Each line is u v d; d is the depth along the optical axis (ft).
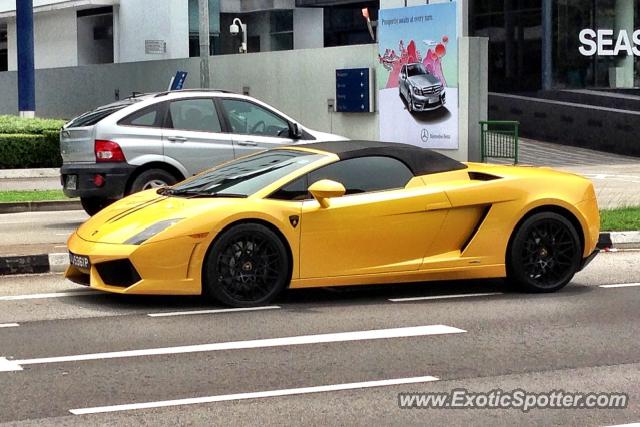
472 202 33.09
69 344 26.66
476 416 20.59
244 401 21.58
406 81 87.86
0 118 92.12
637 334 27.96
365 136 91.97
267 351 25.89
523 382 23.08
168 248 30.30
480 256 33.24
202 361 24.90
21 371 23.98
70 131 50.80
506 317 30.17
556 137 108.78
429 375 23.66
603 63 113.50
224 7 132.26
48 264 38.91
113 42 136.46
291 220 31.32
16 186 75.72
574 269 34.32
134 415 20.61
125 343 26.73
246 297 31.32
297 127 52.21
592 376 23.61
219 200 31.40
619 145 101.40
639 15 114.01
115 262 30.83
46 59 149.89
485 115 86.17
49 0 141.69
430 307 31.68
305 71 96.48
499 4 116.47
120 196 49.47
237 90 103.86
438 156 33.91
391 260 32.45
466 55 84.58
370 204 32.07
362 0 129.18
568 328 28.71
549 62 111.75
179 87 91.30
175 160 50.14
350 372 23.89
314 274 31.68
